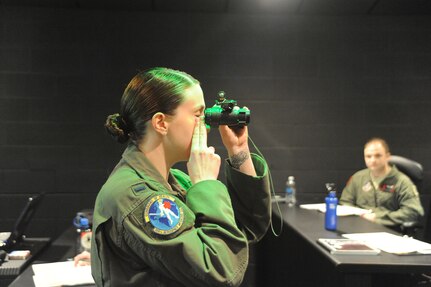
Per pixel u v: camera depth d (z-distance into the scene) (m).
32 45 3.78
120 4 3.76
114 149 3.84
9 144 3.77
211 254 0.78
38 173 3.79
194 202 0.84
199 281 0.78
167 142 0.89
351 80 3.97
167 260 0.77
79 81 3.82
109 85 3.84
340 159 3.97
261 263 3.82
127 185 0.82
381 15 3.95
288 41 3.94
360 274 1.66
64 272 1.63
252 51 3.93
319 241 1.94
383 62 3.97
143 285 0.81
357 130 3.97
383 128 3.97
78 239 2.09
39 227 3.78
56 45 3.80
